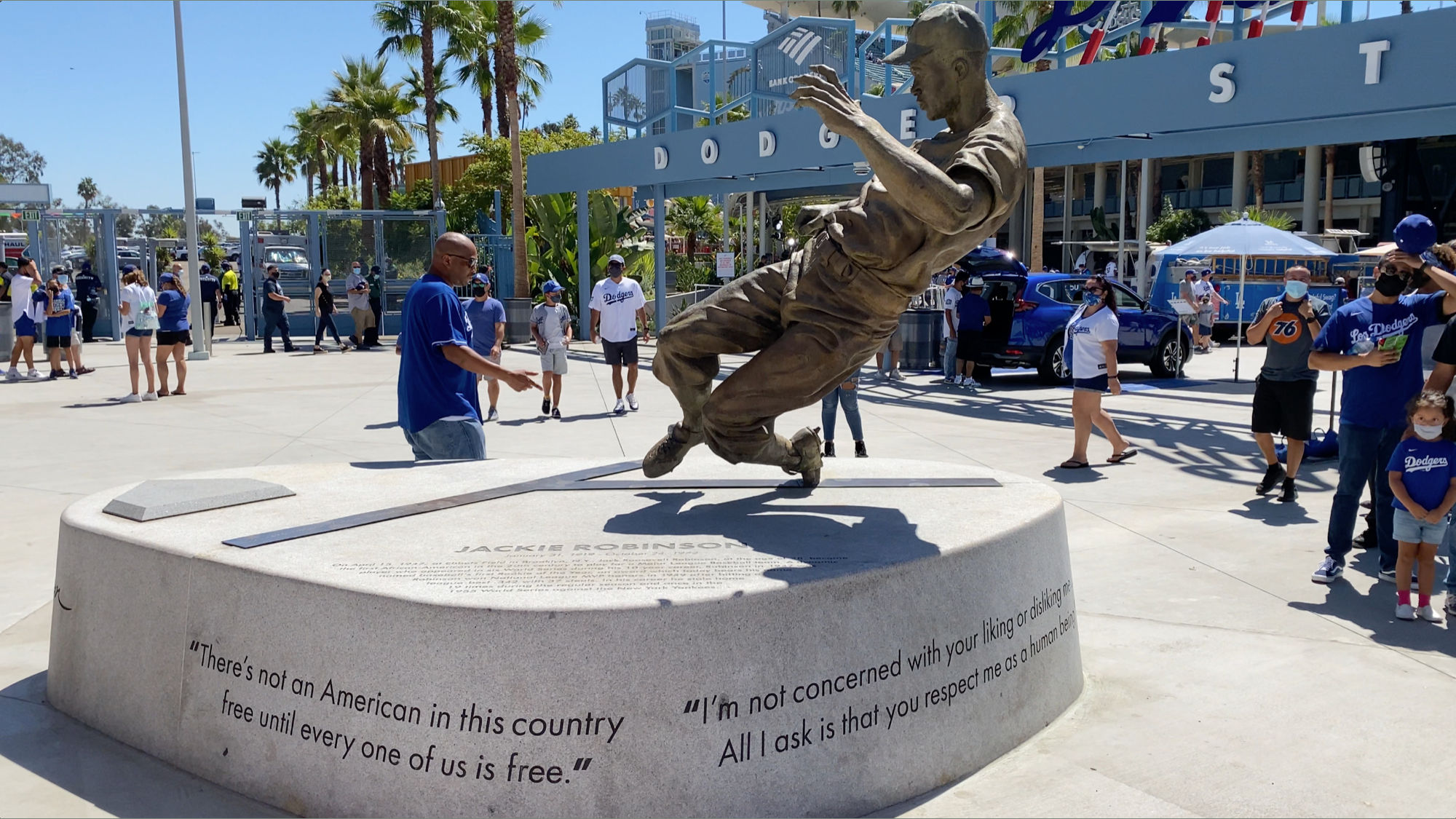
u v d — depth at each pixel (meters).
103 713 3.55
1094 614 5.00
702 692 2.82
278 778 3.04
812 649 2.95
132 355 13.20
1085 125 13.07
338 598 2.95
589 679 2.76
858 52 17.09
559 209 27.31
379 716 2.88
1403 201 14.01
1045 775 3.27
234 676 3.15
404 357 5.45
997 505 4.04
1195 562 5.89
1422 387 5.26
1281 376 7.30
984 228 3.40
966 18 3.56
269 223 28.89
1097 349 8.50
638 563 3.22
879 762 3.04
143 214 24.48
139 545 3.44
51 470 8.63
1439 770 3.31
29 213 23.78
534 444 10.00
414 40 37.00
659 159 20.42
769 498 4.31
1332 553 5.46
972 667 3.32
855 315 3.63
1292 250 14.54
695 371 4.04
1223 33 16.08
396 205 39.38
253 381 15.76
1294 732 3.61
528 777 2.77
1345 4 13.21
